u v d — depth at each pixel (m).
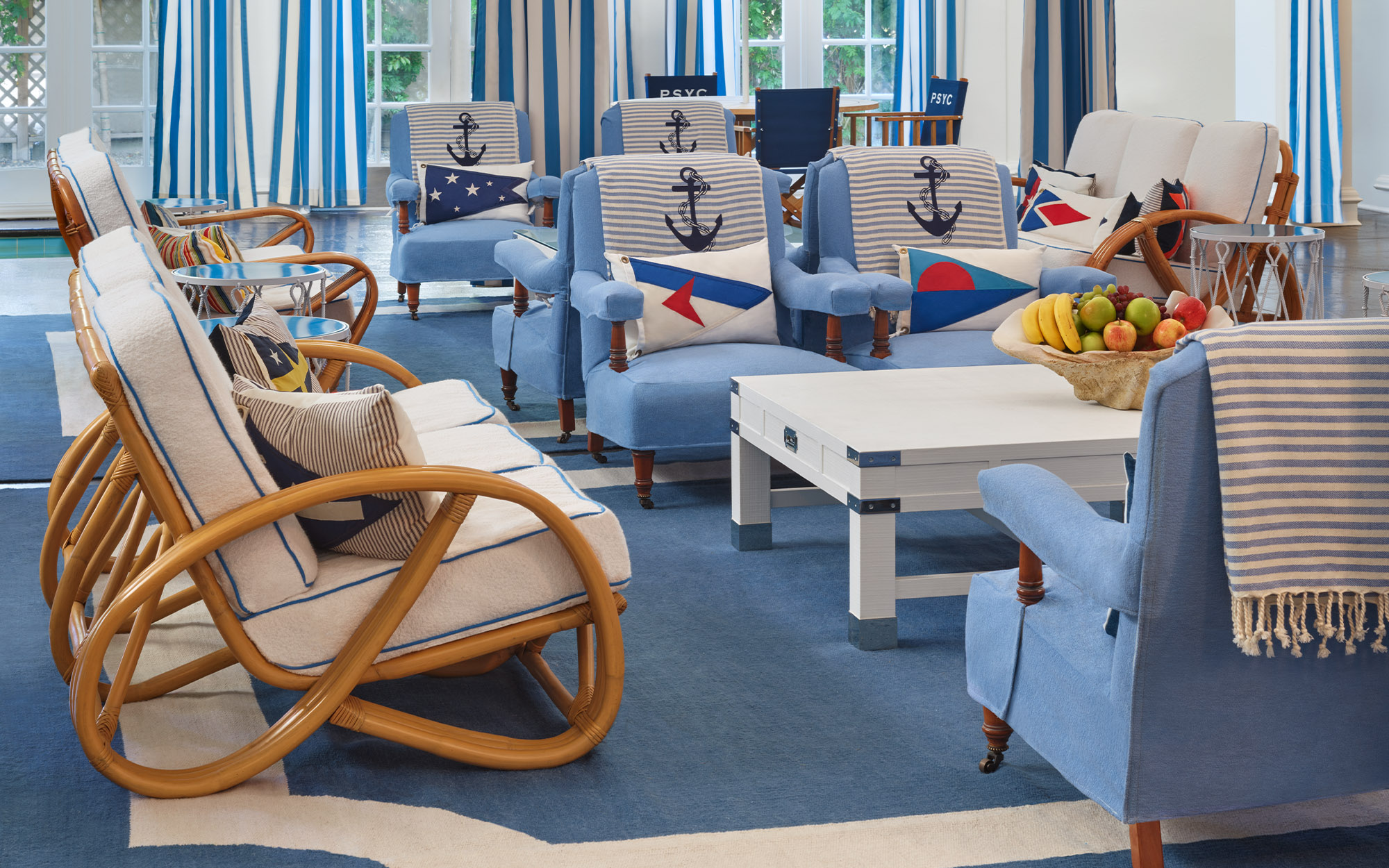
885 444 2.56
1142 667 1.63
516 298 4.46
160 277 2.08
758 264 3.89
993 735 2.10
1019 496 1.87
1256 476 1.52
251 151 8.66
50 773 2.09
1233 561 1.53
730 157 4.11
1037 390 3.04
